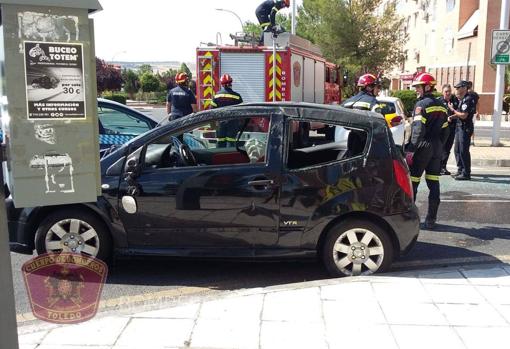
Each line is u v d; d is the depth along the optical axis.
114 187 5.09
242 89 13.02
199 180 5.06
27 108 2.42
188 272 5.55
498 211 8.22
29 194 2.46
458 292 4.49
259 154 5.19
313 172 5.04
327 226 5.11
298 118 5.15
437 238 6.80
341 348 3.55
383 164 5.09
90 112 2.53
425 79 7.02
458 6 38.25
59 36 2.43
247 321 3.94
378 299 4.33
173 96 10.63
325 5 35.44
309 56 14.78
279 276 5.45
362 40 35.59
